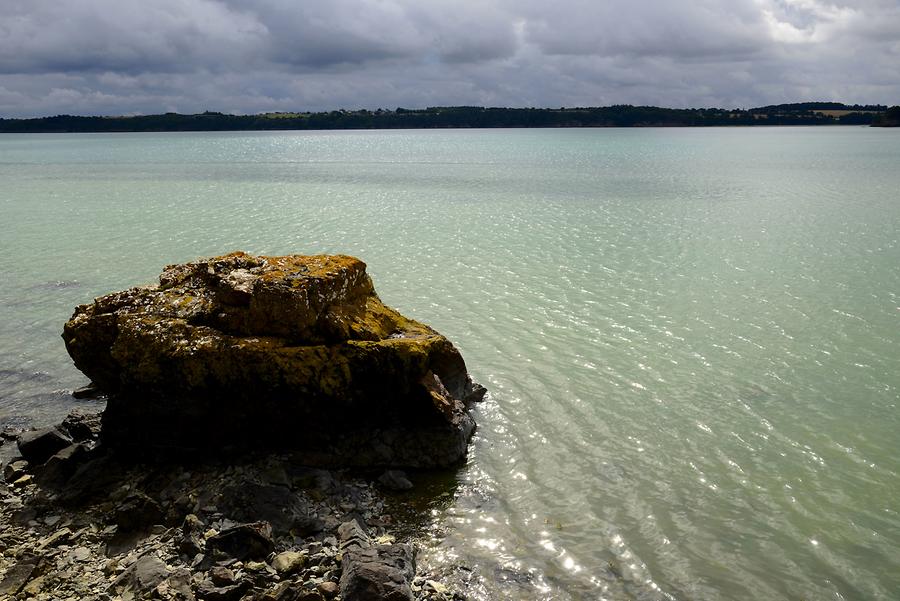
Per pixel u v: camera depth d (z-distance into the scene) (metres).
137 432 14.91
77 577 11.02
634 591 11.09
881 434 16.27
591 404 17.89
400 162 111.31
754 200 56.28
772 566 11.72
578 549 12.14
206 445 14.88
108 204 57.12
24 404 18.16
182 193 65.38
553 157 123.00
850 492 13.92
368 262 33.50
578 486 14.19
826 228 42.31
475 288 28.62
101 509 13.15
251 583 10.61
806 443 15.88
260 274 16.25
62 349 22.12
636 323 24.11
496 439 16.17
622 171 88.94
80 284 30.05
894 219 45.25
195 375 14.48
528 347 21.84
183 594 10.36
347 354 14.95
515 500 13.70
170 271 17.94
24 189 70.62
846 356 21.05
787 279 29.88
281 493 12.98
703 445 15.83
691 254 35.09
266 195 63.19
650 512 13.24
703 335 22.89
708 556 11.98
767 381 19.25
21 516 12.91
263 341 14.80
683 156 122.19
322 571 11.02
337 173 88.69
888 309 25.50
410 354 15.02
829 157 113.81
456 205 55.00
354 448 14.98
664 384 19.06
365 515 13.08
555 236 40.53
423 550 12.07
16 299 27.66
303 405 14.68
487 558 11.87
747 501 13.62
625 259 34.06
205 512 12.70
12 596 10.43
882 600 10.90
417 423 15.20
